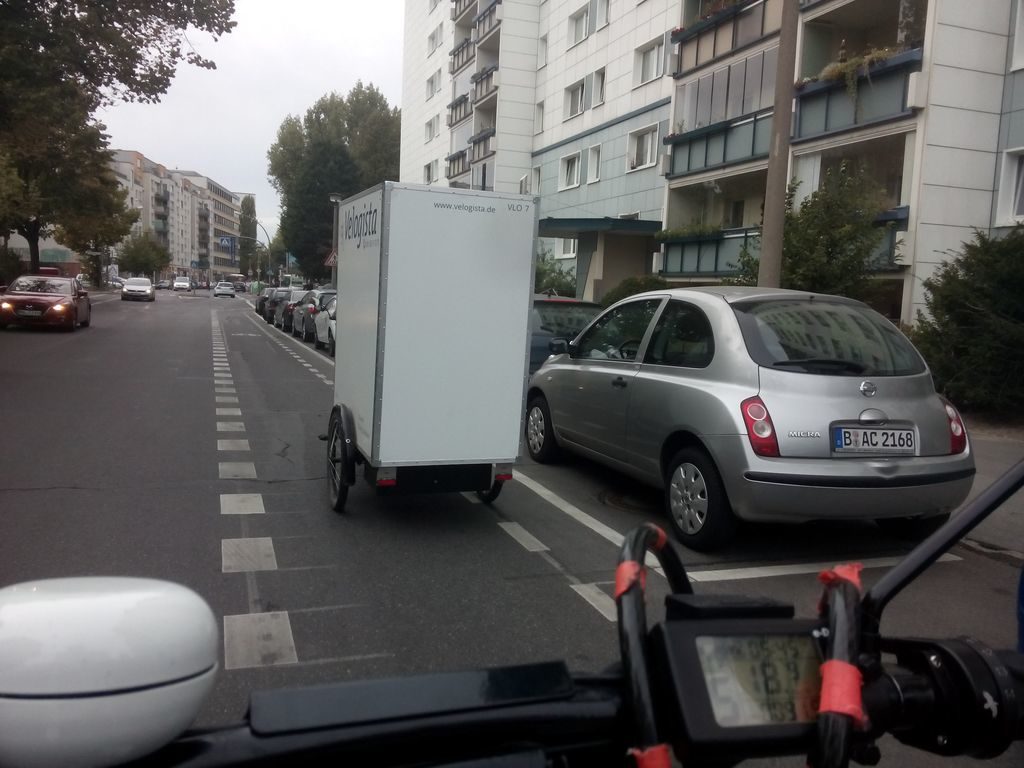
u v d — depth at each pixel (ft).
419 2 191.21
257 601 16.08
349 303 22.98
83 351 65.46
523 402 21.07
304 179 230.68
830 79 61.21
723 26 75.41
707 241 75.97
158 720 3.40
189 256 575.38
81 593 3.60
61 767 3.26
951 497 18.90
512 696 4.12
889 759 11.10
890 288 56.85
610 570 18.53
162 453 29.12
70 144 144.46
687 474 19.99
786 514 18.07
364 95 258.98
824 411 18.17
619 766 4.37
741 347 19.33
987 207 56.34
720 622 4.18
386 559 18.81
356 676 13.19
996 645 15.34
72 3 63.77
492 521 22.16
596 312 42.06
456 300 20.21
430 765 3.88
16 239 290.97
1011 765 10.89
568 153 114.73
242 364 61.46
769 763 10.43
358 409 21.65
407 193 19.56
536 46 127.85
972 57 55.06
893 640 5.12
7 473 25.57
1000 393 38.93
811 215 44.14
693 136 79.30
